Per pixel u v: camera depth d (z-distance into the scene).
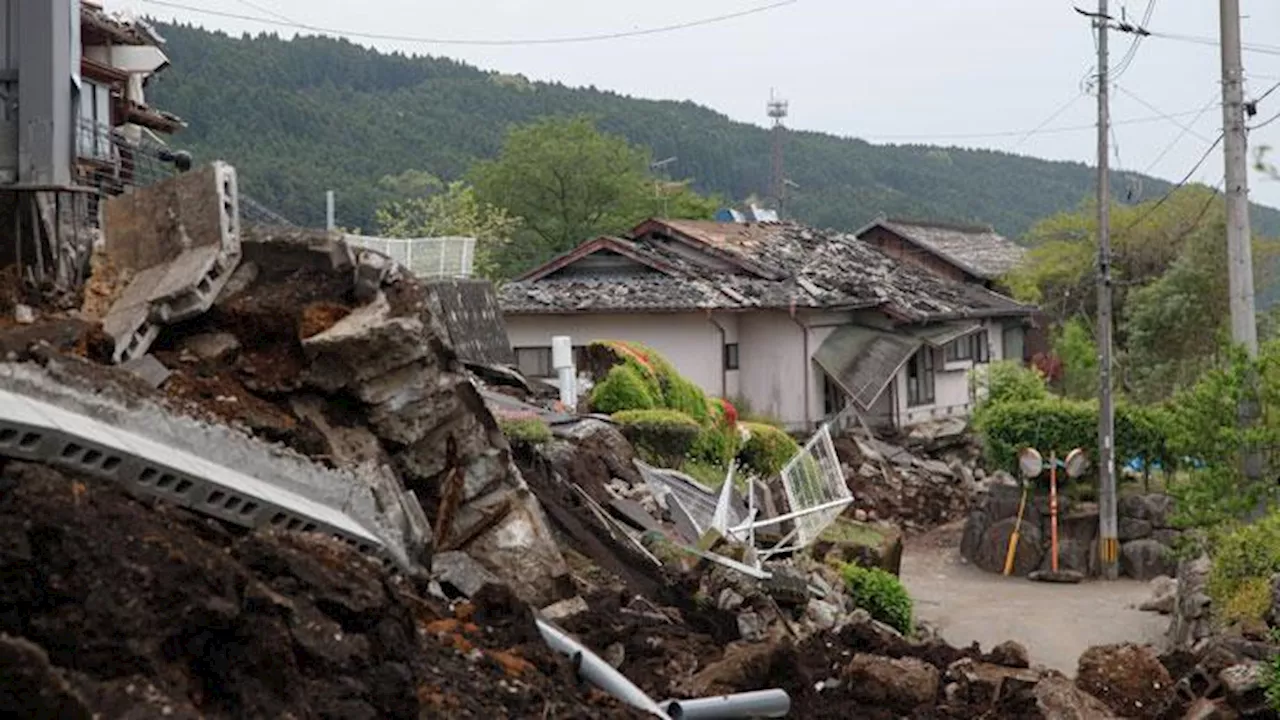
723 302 33.88
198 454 7.68
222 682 5.73
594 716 7.81
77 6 11.80
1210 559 19.42
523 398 21.53
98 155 13.84
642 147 63.00
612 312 32.94
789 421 35.69
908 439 37.47
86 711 4.88
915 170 116.19
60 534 5.58
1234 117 20.53
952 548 29.94
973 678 12.33
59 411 6.92
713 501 18.16
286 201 56.62
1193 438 21.17
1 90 11.01
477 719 6.88
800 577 15.30
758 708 9.41
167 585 5.65
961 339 42.59
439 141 79.56
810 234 45.03
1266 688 12.25
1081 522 27.55
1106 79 27.66
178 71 65.62
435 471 11.07
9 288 10.41
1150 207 46.56
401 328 10.66
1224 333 29.30
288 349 10.67
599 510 15.21
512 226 51.69
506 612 8.83
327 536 7.73
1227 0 20.58
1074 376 41.94
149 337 10.26
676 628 12.34
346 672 6.18
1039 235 51.91
